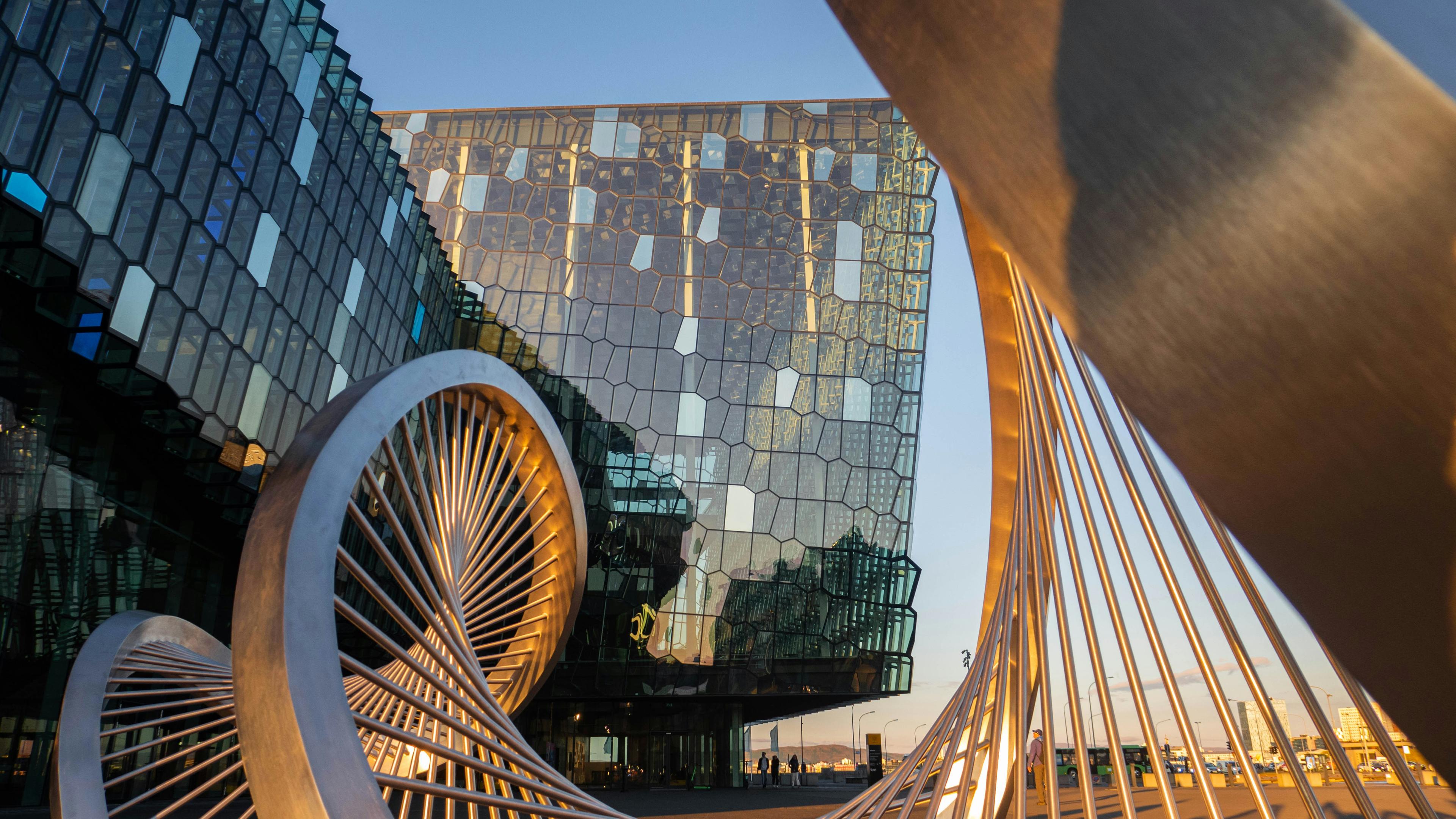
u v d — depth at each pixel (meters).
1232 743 3.21
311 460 3.74
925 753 5.10
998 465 5.63
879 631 32.38
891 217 35.88
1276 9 0.52
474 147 36.66
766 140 36.56
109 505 17.11
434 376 6.00
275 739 2.86
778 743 81.88
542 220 35.59
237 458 19.19
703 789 34.41
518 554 16.06
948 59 0.70
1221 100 0.54
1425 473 0.49
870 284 35.12
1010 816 6.29
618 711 35.50
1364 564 0.55
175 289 16.78
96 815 6.51
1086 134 0.62
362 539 23.88
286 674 2.95
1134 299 0.60
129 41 15.21
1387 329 0.49
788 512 32.72
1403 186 0.47
